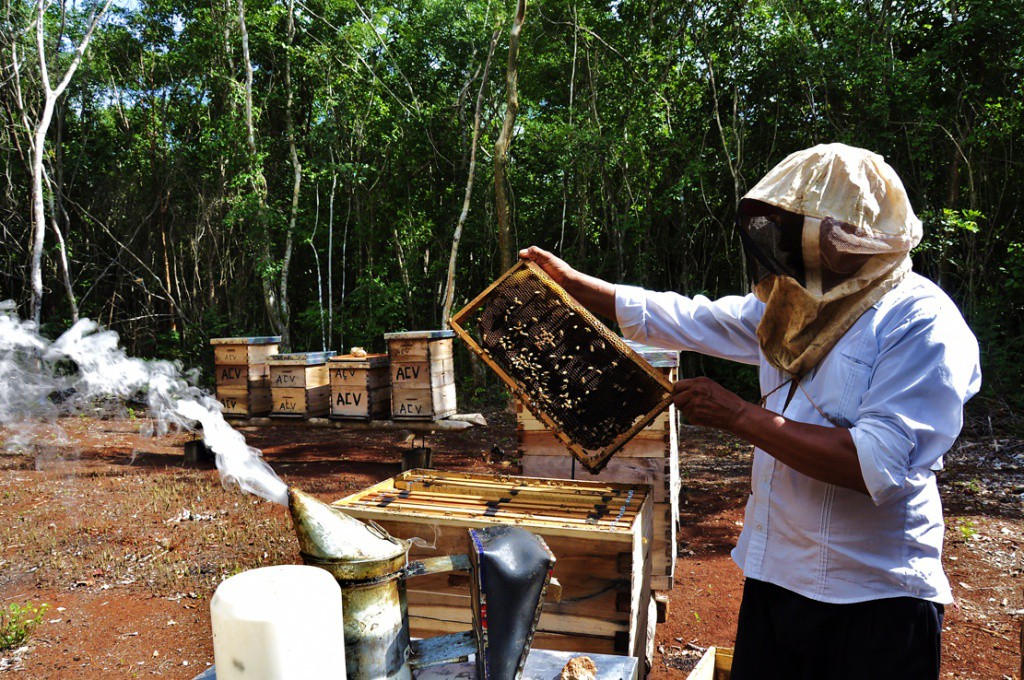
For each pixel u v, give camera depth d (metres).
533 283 2.18
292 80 16.36
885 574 1.47
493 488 2.51
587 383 1.98
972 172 10.95
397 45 15.65
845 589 1.50
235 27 15.37
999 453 7.20
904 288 1.50
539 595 1.11
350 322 15.55
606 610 2.11
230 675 0.85
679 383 1.72
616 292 2.15
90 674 3.12
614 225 12.80
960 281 11.07
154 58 17.30
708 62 11.98
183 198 18.16
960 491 5.96
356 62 15.22
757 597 1.67
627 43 12.82
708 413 1.60
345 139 15.63
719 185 12.62
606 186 13.05
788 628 1.58
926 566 1.48
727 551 4.66
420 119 15.21
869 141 10.92
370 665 1.06
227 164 16.22
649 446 3.19
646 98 12.49
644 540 2.34
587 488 2.52
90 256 17.36
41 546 4.74
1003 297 10.03
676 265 13.59
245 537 4.88
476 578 1.11
